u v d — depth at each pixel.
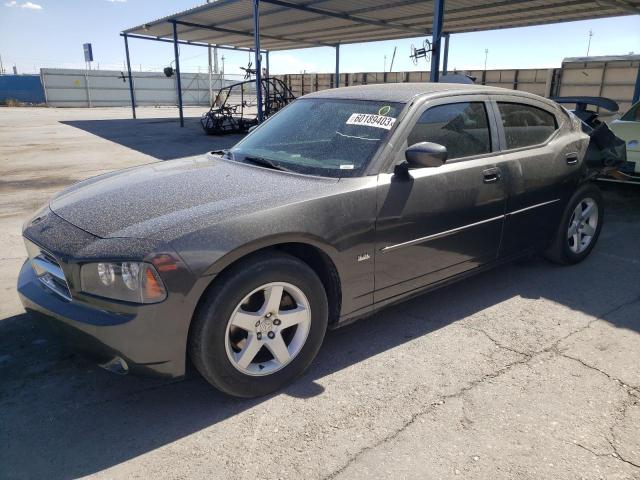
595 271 4.44
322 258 2.76
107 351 2.26
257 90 13.43
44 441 2.30
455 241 3.33
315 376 2.82
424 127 3.17
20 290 2.67
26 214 6.48
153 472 2.11
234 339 2.51
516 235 3.82
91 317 2.26
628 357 3.00
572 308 3.69
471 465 2.13
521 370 2.87
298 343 2.68
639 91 11.91
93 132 18.44
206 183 2.89
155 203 2.62
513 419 2.43
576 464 2.14
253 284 2.41
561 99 6.74
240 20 16.50
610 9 12.21
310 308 2.66
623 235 5.53
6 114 29.30
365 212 2.78
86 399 2.62
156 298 2.20
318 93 3.96
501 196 3.55
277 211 2.48
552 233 4.20
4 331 3.32
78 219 2.59
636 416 2.46
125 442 2.30
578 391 2.66
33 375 2.83
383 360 2.98
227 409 2.54
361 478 2.07
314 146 3.24
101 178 3.39
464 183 3.28
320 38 20.55
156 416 2.48
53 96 40.84
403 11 13.46
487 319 3.51
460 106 3.45
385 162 2.94
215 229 2.31
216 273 2.29
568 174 4.12
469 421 2.42
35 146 14.04
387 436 2.32
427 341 3.21
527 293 3.96
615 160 4.69
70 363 2.95
